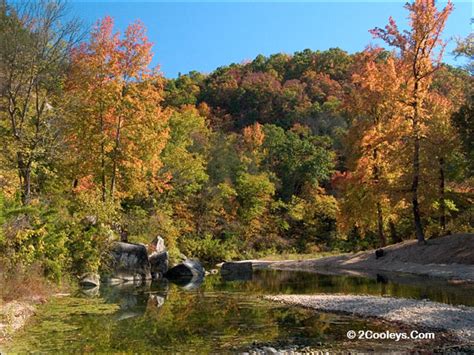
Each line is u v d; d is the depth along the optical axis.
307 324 11.48
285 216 55.03
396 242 34.75
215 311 13.59
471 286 18.55
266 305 14.70
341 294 16.94
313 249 48.72
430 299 15.16
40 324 11.55
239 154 64.12
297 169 62.66
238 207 51.69
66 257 19.05
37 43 20.09
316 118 83.62
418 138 28.34
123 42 26.31
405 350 8.95
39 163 22.56
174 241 32.53
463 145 26.47
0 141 20.47
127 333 10.59
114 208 23.55
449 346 9.18
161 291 18.83
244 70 105.25
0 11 19.70
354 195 31.95
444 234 30.30
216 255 42.66
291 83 94.94
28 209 15.58
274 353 8.85
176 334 10.48
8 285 13.73
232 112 90.81
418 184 29.05
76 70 25.02
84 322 11.87
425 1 28.70
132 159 26.23
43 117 21.56
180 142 49.00
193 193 47.72
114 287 20.20
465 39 26.47
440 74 43.03
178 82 100.19
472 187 31.22
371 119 33.59
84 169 25.53
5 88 19.97
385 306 13.47
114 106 25.75
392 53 35.19
